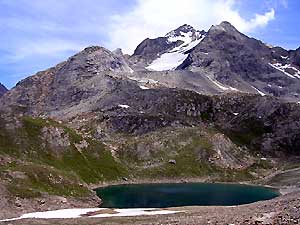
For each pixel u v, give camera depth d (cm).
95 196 13938
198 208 10131
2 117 19838
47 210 10431
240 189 19950
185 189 19512
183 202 15012
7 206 9875
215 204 14612
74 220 8225
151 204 14238
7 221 8225
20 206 10119
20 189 10950
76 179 14100
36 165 13288
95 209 10481
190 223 5947
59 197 11806
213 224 5578
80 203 12419
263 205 7675
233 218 5791
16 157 17875
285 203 6725
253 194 18000
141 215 8888
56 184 12681
